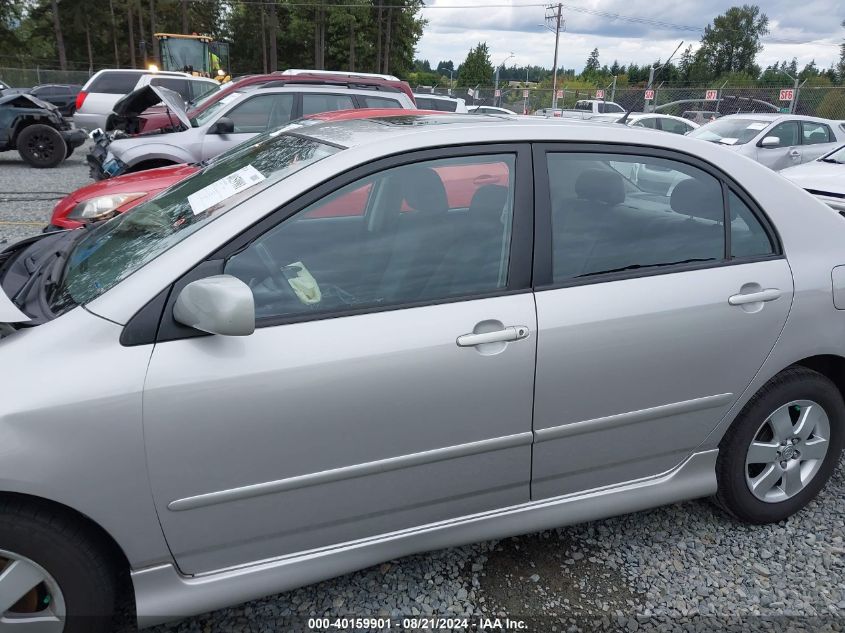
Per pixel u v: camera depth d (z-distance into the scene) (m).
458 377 2.02
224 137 7.61
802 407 2.66
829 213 2.67
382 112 2.85
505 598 2.34
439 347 1.99
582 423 2.24
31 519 1.71
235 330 1.69
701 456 2.55
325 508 2.00
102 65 60.09
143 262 1.90
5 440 1.61
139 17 55.44
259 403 1.82
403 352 1.95
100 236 2.39
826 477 2.79
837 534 2.73
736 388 2.47
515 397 2.11
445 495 2.15
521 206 2.18
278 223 1.93
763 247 2.51
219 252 1.86
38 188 10.80
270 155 2.36
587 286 2.21
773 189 2.56
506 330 2.06
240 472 1.85
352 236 2.04
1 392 1.64
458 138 2.14
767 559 2.57
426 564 2.50
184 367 1.76
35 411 1.64
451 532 2.21
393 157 2.06
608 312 2.19
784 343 2.49
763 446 2.62
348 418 1.92
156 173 5.18
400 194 2.09
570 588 2.40
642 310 2.23
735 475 2.61
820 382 2.63
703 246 2.41
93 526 1.82
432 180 2.11
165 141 7.42
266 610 2.25
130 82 15.90
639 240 2.33
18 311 1.83
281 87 7.96
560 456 2.27
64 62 47.78
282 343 1.86
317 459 1.93
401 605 2.29
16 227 7.62
